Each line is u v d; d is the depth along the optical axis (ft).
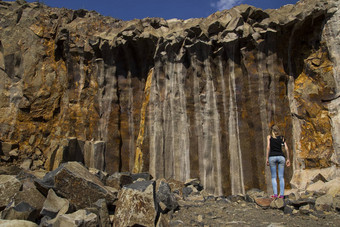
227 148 27.84
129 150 31.17
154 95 30.45
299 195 22.34
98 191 16.17
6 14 35.53
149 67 32.22
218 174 27.22
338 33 25.14
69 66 32.53
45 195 16.62
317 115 25.57
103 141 30.27
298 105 26.84
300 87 27.17
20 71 33.81
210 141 28.17
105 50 31.68
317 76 26.16
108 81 31.78
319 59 26.32
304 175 24.93
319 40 26.73
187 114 29.04
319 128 25.25
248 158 26.99
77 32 32.99
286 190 24.53
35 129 32.30
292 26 27.07
